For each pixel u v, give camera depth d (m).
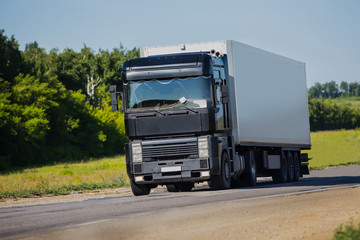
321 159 89.00
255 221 13.82
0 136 109.88
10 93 111.12
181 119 25.98
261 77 34.38
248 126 31.67
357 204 17.77
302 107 42.78
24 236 13.12
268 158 35.47
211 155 25.86
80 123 133.38
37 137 112.62
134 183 27.38
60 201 25.28
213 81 26.39
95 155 132.75
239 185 32.31
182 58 26.45
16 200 27.81
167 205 19.06
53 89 120.81
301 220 14.04
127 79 26.55
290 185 31.47
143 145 26.22
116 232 12.76
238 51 31.08
